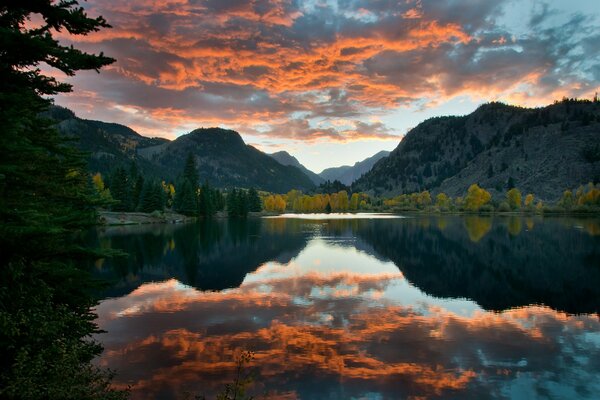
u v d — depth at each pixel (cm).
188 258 5794
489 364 2220
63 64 1123
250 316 3050
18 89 1116
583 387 1969
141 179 13375
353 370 2133
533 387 1970
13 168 1086
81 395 941
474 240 8162
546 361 2262
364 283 4256
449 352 2381
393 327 2822
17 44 1012
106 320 2942
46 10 1088
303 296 3678
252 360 2245
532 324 2916
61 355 945
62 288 1410
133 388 1916
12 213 1060
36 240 1152
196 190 15738
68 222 1296
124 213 12000
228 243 7494
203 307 3294
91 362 2202
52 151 1443
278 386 1958
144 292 3803
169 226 11006
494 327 2838
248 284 4159
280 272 4834
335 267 5184
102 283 1550
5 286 1020
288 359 2267
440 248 7012
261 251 6544
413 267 5234
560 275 4791
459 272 4925
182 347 2428
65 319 1048
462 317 3072
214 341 2531
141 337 2592
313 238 8475
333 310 3231
